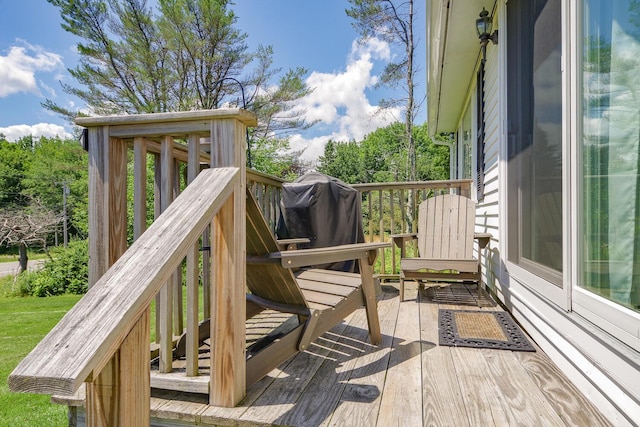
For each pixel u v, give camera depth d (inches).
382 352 76.2
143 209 58.3
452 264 118.1
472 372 65.5
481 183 167.8
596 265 55.6
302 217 121.0
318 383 61.3
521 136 96.0
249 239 63.7
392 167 696.4
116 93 438.3
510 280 107.9
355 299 79.4
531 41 87.4
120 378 29.4
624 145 49.2
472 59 183.2
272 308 74.7
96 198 57.6
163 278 32.9
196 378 54.1
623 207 49.4
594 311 54.4
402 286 123.0
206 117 53.0
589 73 57.8
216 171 51.3
